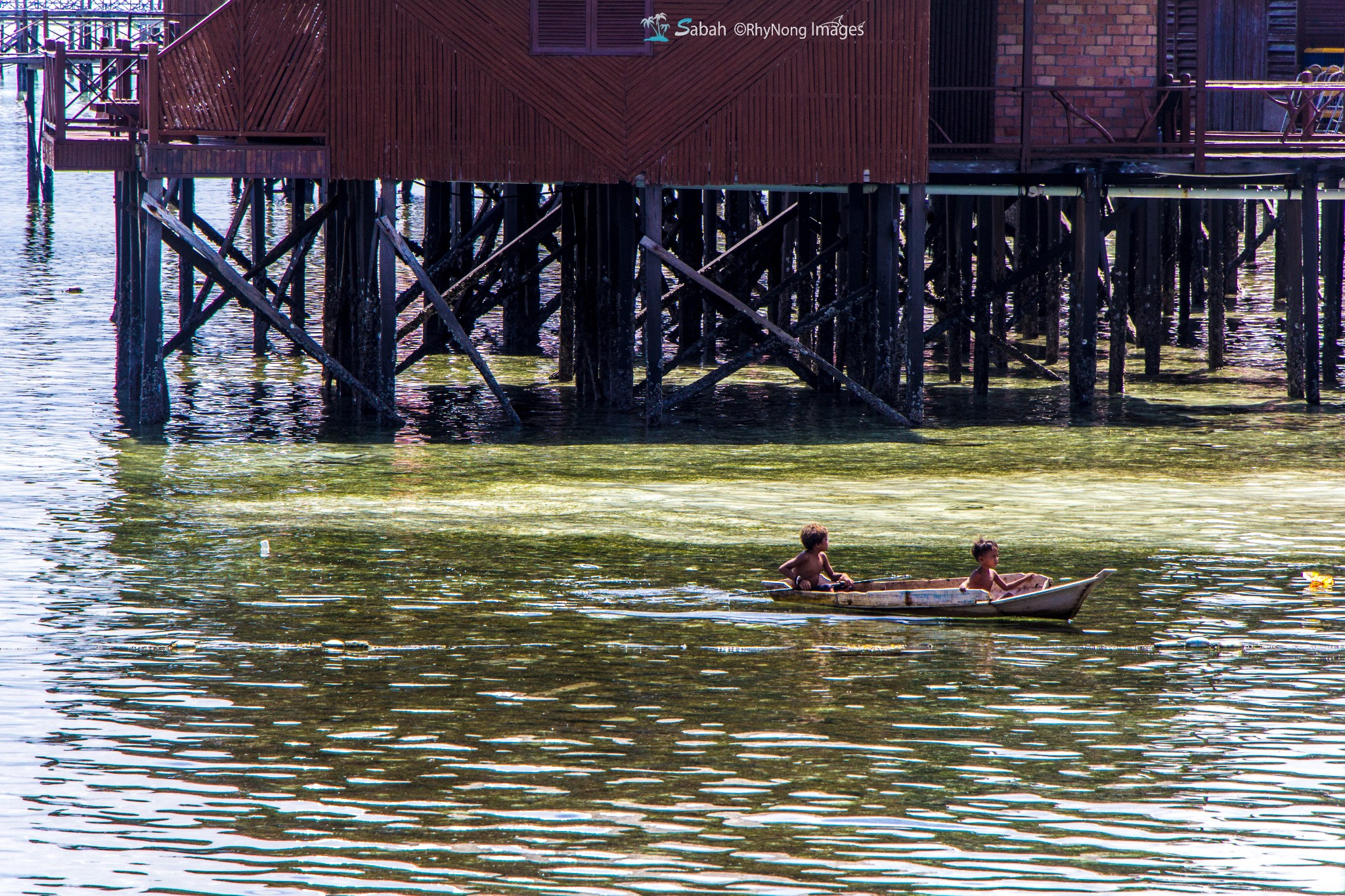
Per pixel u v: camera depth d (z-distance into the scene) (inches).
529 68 4025.6
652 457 3860.7
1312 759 2034.9
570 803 1881.2
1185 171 4247.0
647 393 4190.5
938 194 4968.0
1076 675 2348.7
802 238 4751.5
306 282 6801.2
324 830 1808.6
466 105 4020.7
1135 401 4635.8
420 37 3991.1
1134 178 4409.5
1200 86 4210.1
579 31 4028.1
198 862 1728.6
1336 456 3890.3
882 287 4244.6
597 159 4069.9
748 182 4092.0
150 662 2368.4
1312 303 4549.7
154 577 2802.7
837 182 4114.2
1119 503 3415.4
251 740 2068.2
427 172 4025.6
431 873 1704.0
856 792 1918.1
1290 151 4384.8
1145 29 4426.7
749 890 1670.8
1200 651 2460.6
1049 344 5187.0
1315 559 2979.8
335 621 2576.3
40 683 2267.5
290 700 2213.3
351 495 3432.6
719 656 2427.4
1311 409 4515.3
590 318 4493.1
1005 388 4862.2
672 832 1804.9
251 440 3954.2
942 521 3253.0
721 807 1873.8
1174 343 5713.6
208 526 3154.5
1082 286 4409.5
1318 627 2578.7
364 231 4087.1
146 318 4052.7
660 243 4114.2
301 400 4483.3
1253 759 2032.5
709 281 4173.2
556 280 7037.4
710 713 2182.6
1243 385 4891.7
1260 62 5078.7
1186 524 3230.8
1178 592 2770.7
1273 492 3513.8
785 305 5211.6
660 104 4060.0
